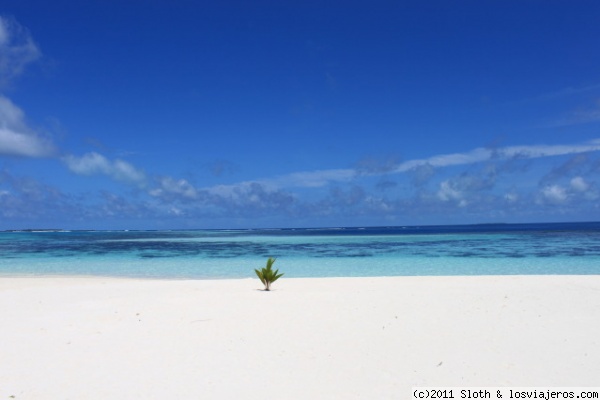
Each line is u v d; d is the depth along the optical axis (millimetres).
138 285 15773
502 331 8008
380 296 12117
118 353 6898
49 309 10688
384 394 5211
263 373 5953
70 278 20422
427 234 91125
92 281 18672
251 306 10773
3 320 9391
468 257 31375
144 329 8469
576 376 5738
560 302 10773
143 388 5426
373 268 25094
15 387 5477
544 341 7316
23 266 26969
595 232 88500
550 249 38562
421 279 16656
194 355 6773
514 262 27188
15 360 6562
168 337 7852
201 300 11797
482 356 6590
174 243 60188
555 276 17062
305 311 10055
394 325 8594
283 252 39531
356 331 8164
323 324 8742
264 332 8156
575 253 33812
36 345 7379
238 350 7023
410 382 5590
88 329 8508
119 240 74875
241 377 5801
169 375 5891
